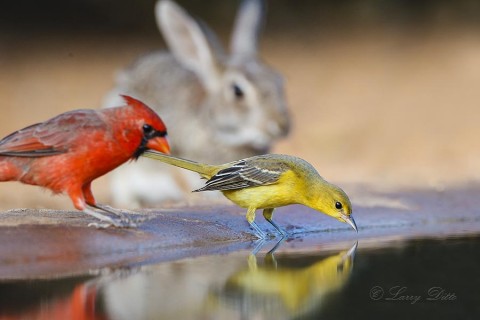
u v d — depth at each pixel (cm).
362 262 863
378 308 705
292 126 1500
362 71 2791
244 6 1672
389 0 3409
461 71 2725
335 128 2220
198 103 1545
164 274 798
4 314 666
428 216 1145
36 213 925
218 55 1561
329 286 766
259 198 995
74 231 875
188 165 1006
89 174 854
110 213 926
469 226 1103
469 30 3148
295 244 966
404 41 3094
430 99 2462
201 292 739
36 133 834
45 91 2584
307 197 998
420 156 1922
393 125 2244
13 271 791
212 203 1134
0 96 2550
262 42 3153
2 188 1628
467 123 2212
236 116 1483
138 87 1672
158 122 854
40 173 844
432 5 3369
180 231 941
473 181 1430
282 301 721
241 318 669
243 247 940
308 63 2905
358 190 1284
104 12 3247
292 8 3400
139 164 1539
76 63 2859
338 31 3247
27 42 3052
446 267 837
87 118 841
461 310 700
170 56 1695
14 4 3256
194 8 3238
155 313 674
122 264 829
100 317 662
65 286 748
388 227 1104
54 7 3262
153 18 3222
